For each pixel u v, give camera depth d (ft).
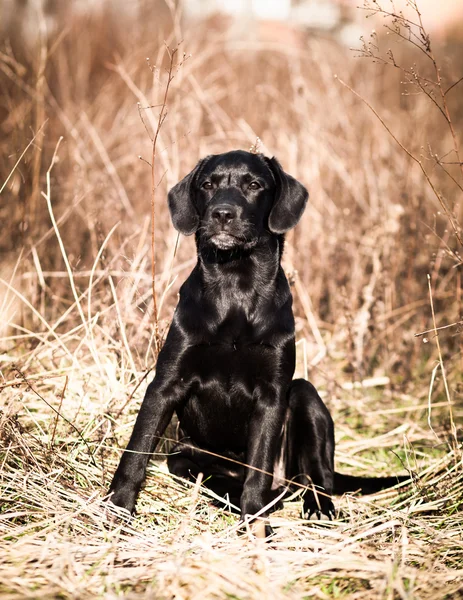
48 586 13.47
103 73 50.42
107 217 32.58
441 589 14.19
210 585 13.71
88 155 36.42
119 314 22.79
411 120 38.22
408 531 16.87
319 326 32.22
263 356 19.42
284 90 44.27
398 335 30.78
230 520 18.48
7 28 45.96
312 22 57.41
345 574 14.56
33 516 16.93
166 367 19.42
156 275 28.86
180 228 21.12
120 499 17.89
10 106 36.42
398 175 36.60
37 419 21.16
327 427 21.30
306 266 32.89
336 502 20.58
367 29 47.78
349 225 34.47
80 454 19.97
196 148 34.91
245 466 19.12
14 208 34.30
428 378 29.12
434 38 60.29
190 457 21.12
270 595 13.43
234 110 41.34
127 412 22.27
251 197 20.36
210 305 19.49
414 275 33.19
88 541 15.76
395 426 25.79
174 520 18.07
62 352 25.61
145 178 36.22
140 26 51.01
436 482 19.45
